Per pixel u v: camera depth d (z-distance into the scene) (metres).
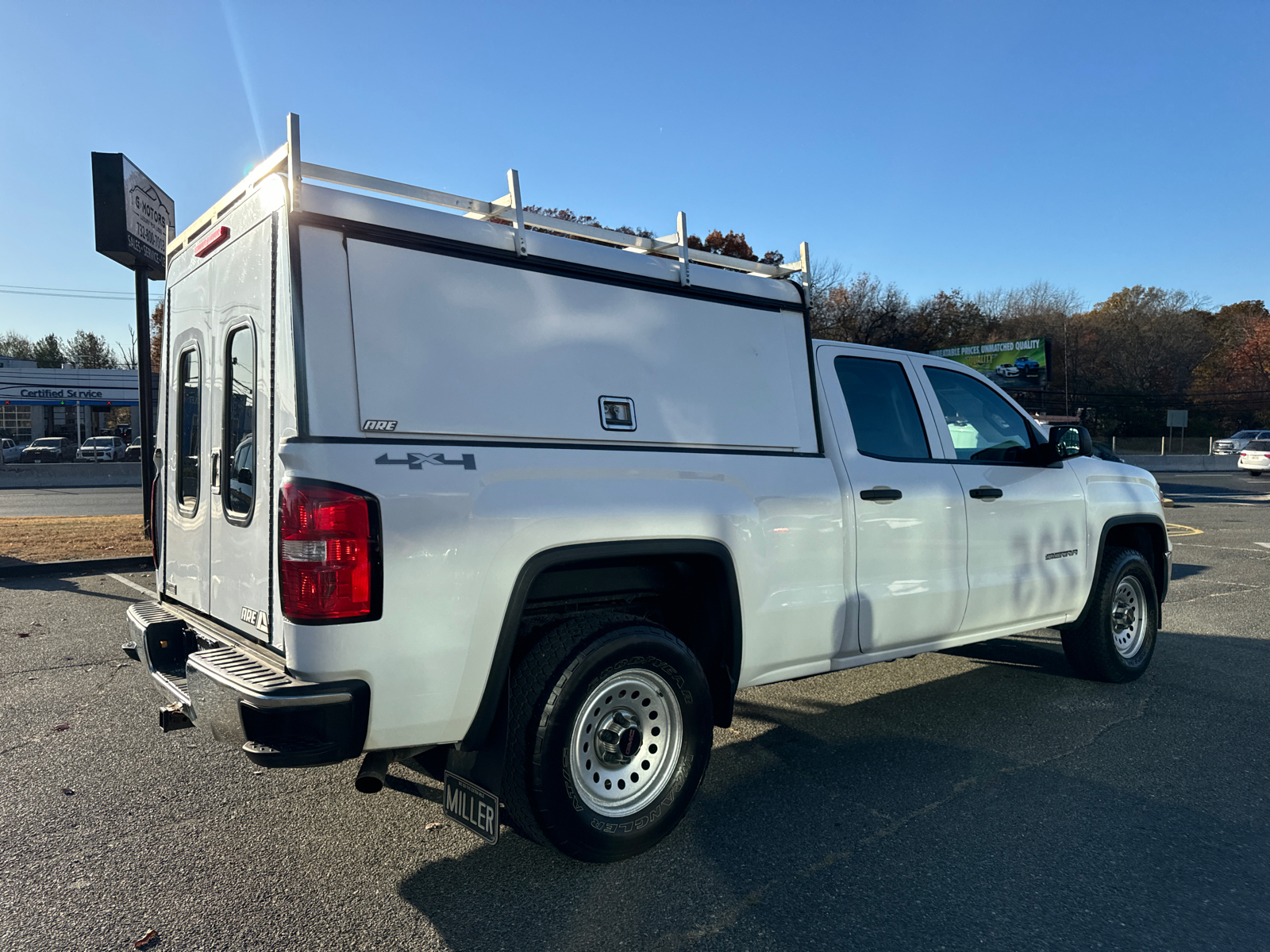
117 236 9.62
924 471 4.43
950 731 4.65
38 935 2.68
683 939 2.67
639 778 3.21
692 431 3.49
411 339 2.80
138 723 4.69
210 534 3.33
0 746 4.34
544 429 3.04
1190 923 2.78
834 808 3.65
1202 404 63.28
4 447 40.62
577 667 2.92
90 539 11.11
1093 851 3.26
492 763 2.90
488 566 2.80
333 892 2.96
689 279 3.58
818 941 2.66
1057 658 6.31
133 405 52.53
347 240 2.73
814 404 4.01
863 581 4.08
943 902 2.89
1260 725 4.76
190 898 2.91
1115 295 71.50
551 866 3.15
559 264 3.19
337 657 2.56
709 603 3.55
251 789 3.85
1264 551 12.28
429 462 2.74
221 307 3.25
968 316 54.59
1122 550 5.62
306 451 2.56
